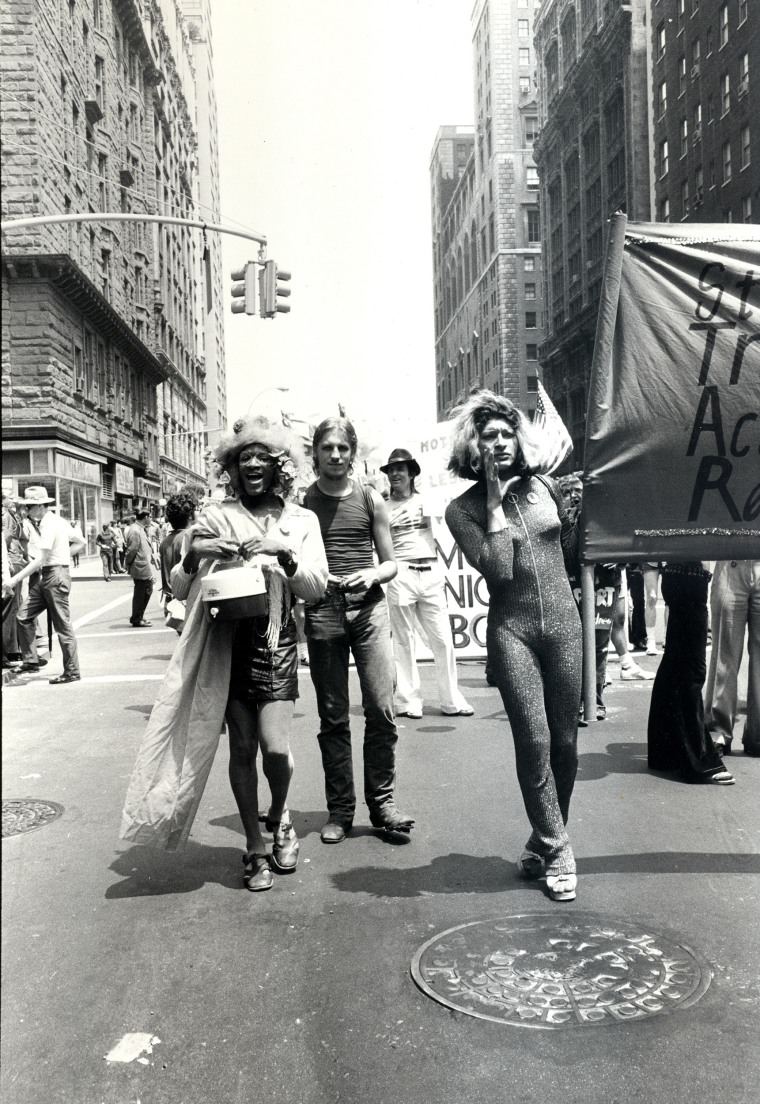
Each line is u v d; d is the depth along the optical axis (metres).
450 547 10.77
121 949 3.42
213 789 5.66
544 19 84.50
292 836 4.26
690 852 4.27
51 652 12.13
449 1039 2.74
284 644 4.15
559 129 80.75
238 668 4.11
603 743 6.51
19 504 11.70
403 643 7.52
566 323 79.56
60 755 6.60
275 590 4.08
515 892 3.86
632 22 61.69
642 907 3.66
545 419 4.31
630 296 4.13
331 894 3.91
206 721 4.02
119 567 34.41
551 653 3.88
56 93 34.81
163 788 4.00
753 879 3.93
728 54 44.38
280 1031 2.82
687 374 4.09
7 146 31.72
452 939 3.42
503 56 107.81
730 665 6.22
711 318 4.08
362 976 3.16
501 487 3.80
